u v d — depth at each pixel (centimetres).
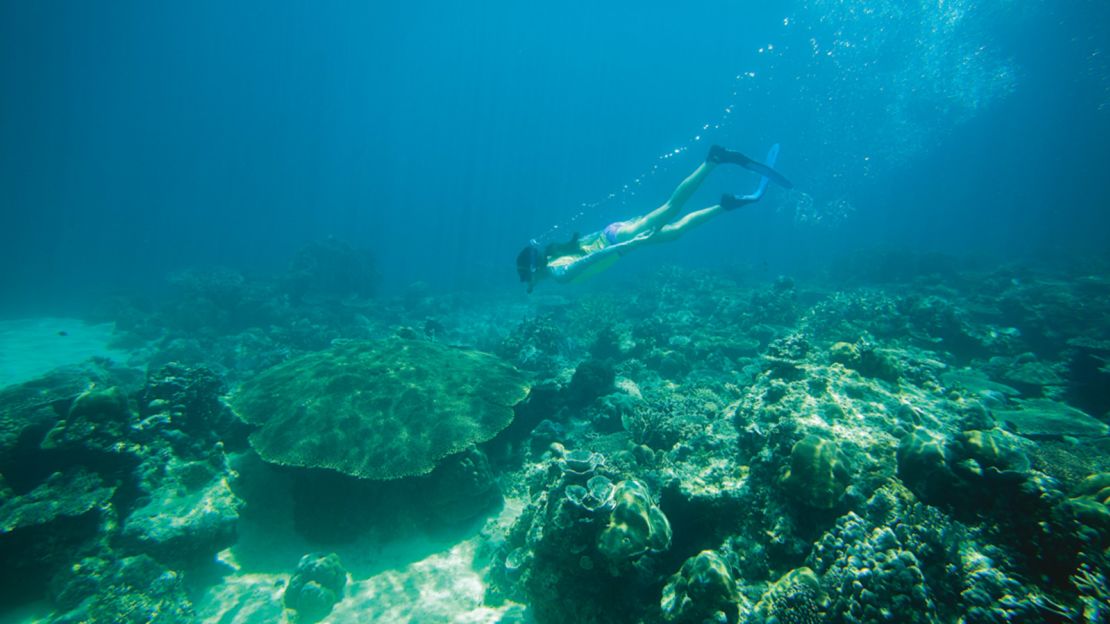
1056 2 3278
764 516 441
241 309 2125
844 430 471
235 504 621
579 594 429
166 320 2030
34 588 518
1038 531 329
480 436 711
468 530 665
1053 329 1325
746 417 557
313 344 1683
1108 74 4381
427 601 543
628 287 2897
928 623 309
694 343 1291
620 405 862
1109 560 297
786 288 1716
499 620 496
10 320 2214
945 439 400
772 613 354
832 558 370
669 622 377
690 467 515
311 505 665
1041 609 295
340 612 533
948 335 1222
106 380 1083
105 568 521
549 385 927
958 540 350
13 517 506
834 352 664
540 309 2328
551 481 535
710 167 728
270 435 683
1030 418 705
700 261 4309
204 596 558
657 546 407
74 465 588
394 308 2452
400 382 772
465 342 1748
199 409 737
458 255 6209
